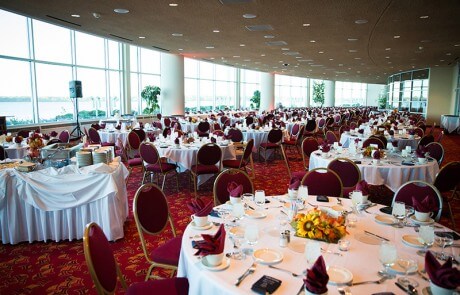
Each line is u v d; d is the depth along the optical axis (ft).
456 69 62.03
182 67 48.47
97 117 45.57
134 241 13.69
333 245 7.28
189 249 7.13
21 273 11.26
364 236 7.81
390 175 15.84
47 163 14.56
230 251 6.98
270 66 63.62
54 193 12.94
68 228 13.37
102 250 6.98
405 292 5.58
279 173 26.25
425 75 67.92
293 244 7.32
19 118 33.78
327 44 36.63
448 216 13.57
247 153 22.07
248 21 25.63
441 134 26.35
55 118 38.40
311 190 12.69
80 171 13.15
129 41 35.35
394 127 34.71
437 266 5.42
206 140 24.03
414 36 31.76
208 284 5.96
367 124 39.58
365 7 21.53
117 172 14.03
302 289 5.60
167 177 24.52
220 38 33.12
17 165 13.99
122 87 50.19
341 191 12.63
